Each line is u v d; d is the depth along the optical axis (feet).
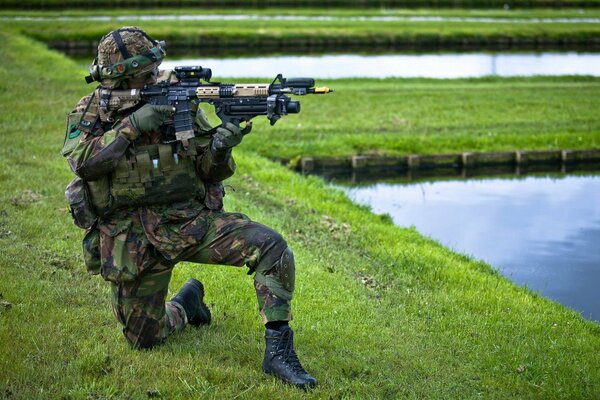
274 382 31.96
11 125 89.30
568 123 116.88
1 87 117.39
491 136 107.76
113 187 31.94
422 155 98.63
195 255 32.65
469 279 52.01
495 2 318.65
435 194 89.30
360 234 61.82
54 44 206.90
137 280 32.91
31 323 36.94
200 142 32.48
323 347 36.99
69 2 288.92
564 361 37.88
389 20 252.21
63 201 59.57
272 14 267.59
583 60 196.03
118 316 33.99
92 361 32.89
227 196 65.87
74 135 32.07
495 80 151.64
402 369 35.35
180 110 31.73
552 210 82.48
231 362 34.22
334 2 306.35
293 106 31.27
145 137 32.01
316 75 162.91
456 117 118.52
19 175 65.82
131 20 236.02
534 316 45.27
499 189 92.07
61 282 43.16
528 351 38.93
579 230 74.84
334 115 116.78
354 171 96.84
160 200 32.14
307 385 31.89
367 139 103.35
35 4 285.23
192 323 38.01
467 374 35.60
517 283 59.26
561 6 321.11
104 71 31.50
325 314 41.50
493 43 222.07
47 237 50.75
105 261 32.40
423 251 58.29
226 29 216.74
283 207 67.62
